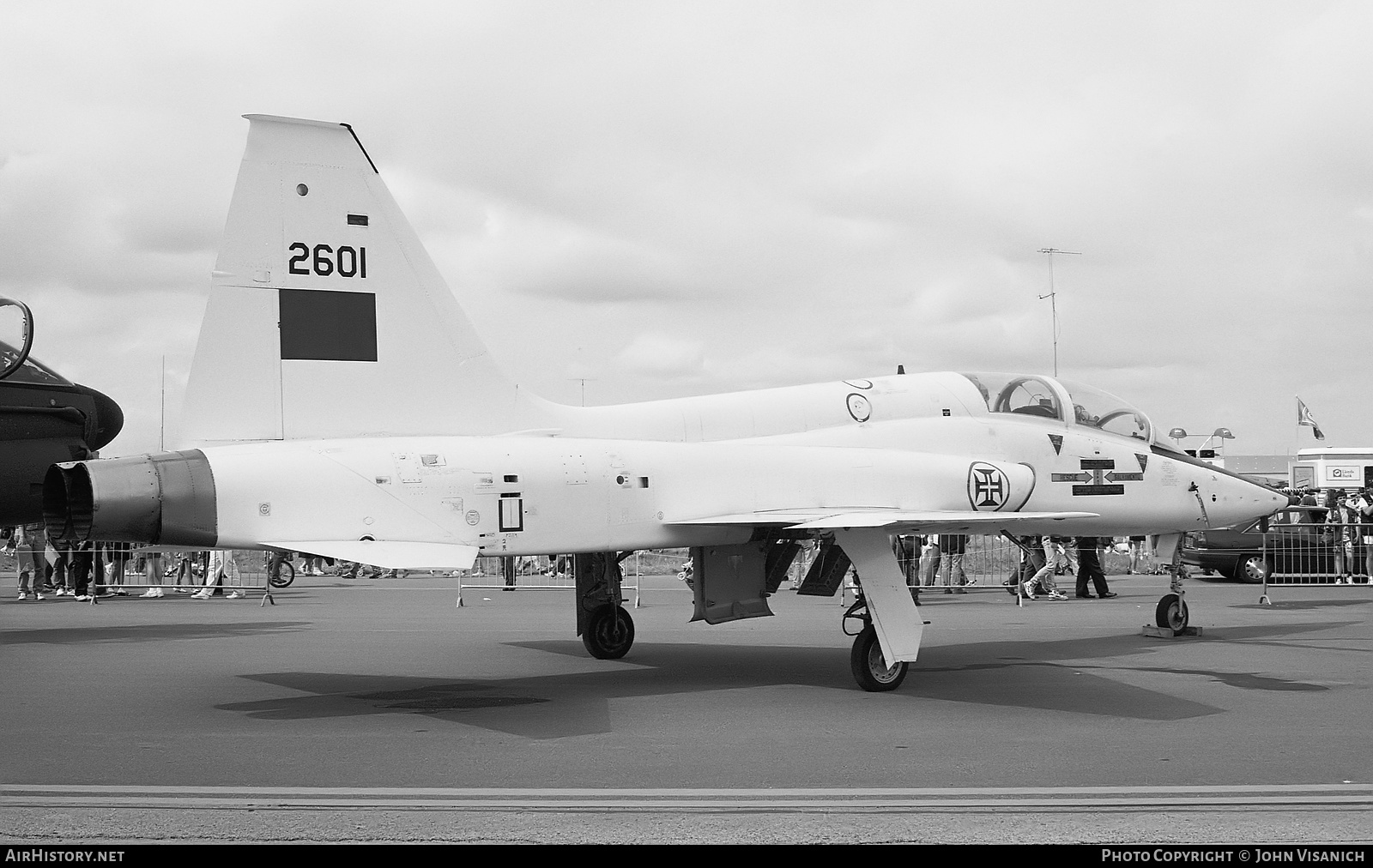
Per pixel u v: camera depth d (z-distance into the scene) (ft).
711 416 33.60
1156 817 16.93
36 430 45.88
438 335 29.76
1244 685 30.99
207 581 70.59
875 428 35.55
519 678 32.63
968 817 16.94
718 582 33.32
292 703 27.86
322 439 28.09
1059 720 25.59
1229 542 77.77
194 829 16.20
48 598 67.72
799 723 25.27
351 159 28.91
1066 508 38.81
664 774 20.07
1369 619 50.34
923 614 53.88
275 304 27.84
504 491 28.43
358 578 97.35
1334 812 17.22
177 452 26.45
